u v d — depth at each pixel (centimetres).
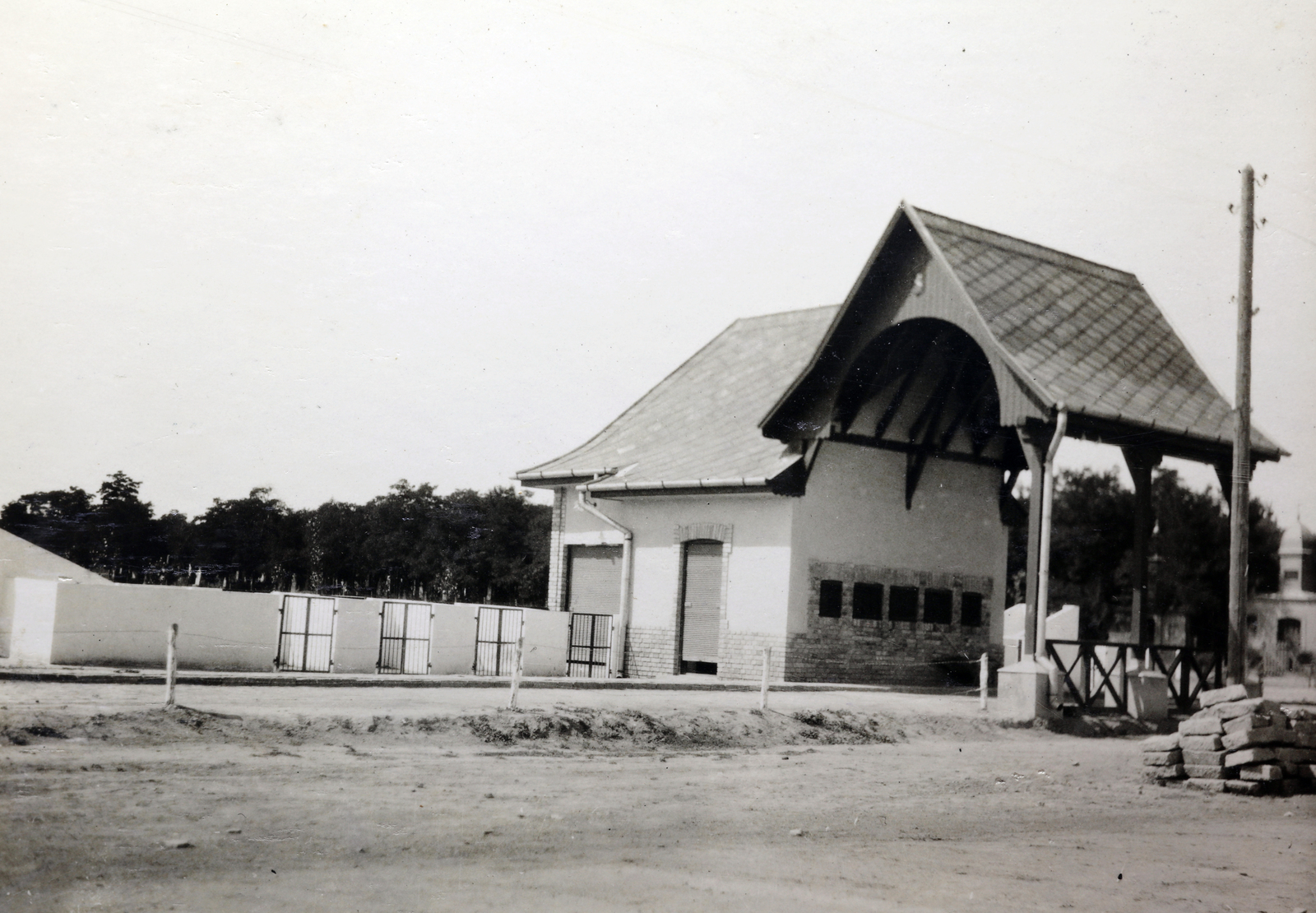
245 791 970
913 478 2484
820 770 1402
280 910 664
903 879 836
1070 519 5088
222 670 1961
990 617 2636
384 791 1025
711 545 2462
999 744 1802
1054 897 812
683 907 714
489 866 794
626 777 1230
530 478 2855
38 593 1842
